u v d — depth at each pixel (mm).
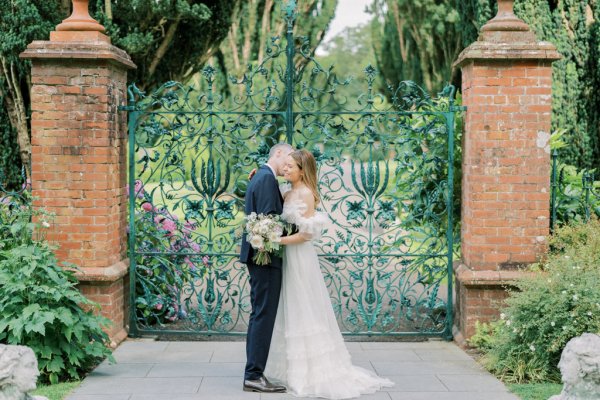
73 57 5953
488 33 6113
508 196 6117
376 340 6582
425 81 23438
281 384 5125
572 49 9172
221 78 16484
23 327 4938
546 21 9195
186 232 6867
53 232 6113
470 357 5906
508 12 6191
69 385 5027
